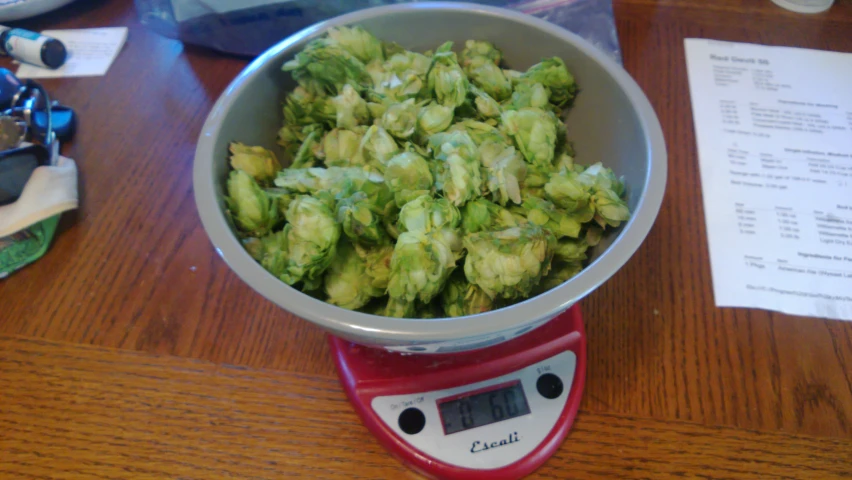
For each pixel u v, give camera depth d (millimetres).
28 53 487
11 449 321
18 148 388
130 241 400
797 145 437
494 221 293
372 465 317
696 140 442
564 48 337
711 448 316
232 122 305
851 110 458
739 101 464
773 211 404
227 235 246
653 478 309
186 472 313
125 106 477
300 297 226
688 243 391
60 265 390
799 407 328
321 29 335
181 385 341
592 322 360
